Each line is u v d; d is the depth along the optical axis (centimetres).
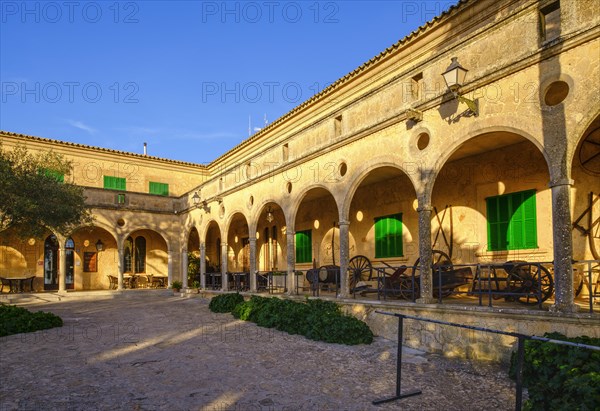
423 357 773
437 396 572
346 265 1070
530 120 698
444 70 873
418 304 849
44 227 1221
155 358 763
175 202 2247
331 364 727
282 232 1794
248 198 1539
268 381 634
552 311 645
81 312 1384
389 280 1049
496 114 752
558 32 702
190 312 1364
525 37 728
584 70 635
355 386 614
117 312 1378
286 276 1418
